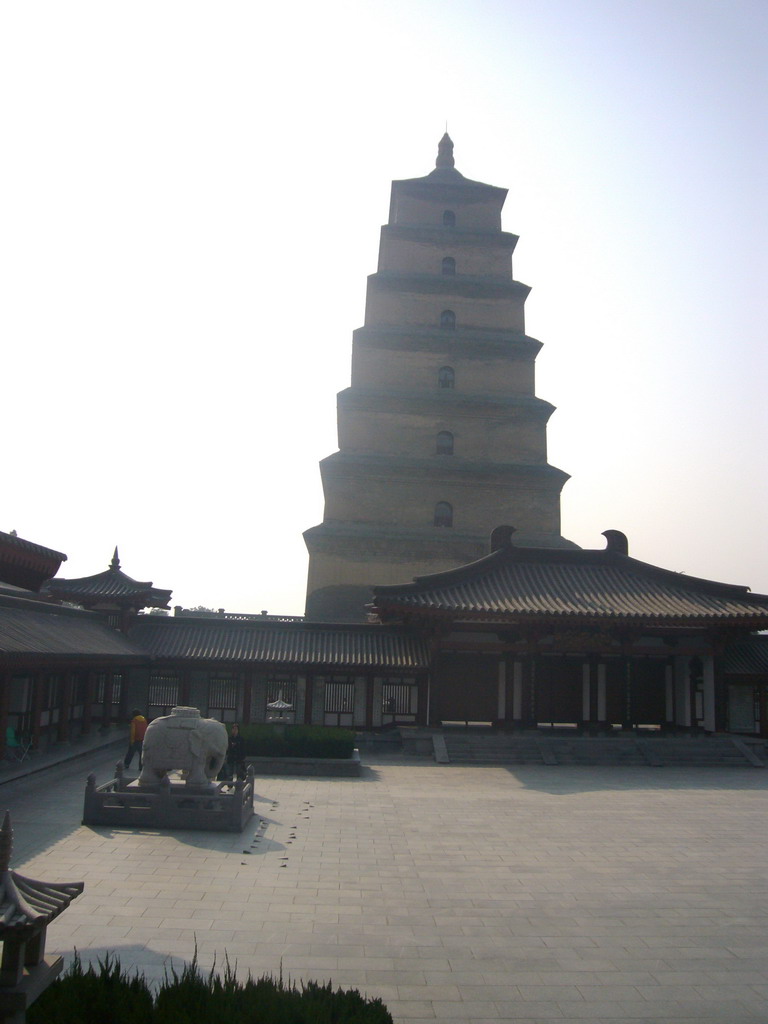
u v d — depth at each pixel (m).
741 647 49.31
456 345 65.88
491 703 46.03
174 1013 10.04
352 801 31.05
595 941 17.22
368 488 62.31
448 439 64.44
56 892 11.26
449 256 69.50
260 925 17.45
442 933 17.41
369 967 15.55
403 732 43.38
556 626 45.22
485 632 45.41
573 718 46.56
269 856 22.83
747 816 29.67
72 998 10.38
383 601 42.62
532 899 19.84
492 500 62.72
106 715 43.97
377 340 65.88
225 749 28.44
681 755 42.22
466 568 46.53
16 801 28.23
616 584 47.59
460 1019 13.66
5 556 38.91
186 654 44.31
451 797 32.31
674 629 46.25
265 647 45.50
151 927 17.08
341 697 45.50
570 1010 14.10
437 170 74.00
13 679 34.59
